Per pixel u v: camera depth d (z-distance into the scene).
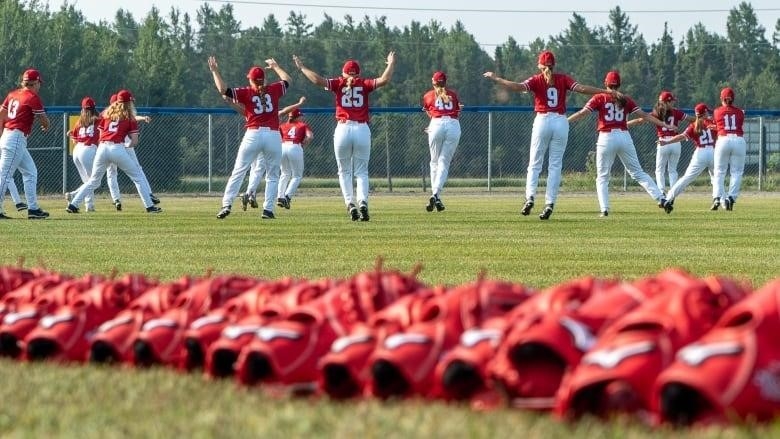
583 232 32.66
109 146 46.22
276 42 184.12
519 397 8.25
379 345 8.93
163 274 20.88
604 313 8.42
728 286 8.30
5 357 11.53
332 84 38.84
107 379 10.06
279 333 9.34
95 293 11.30
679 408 7.55
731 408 7.39
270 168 41.59
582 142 97.69
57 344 11.03
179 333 10.56
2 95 107.19
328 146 93.88
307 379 9.28
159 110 68.56
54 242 29.48
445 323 8.89
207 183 81.00
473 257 24.36
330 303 9.59
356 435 7.73
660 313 7.97
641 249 26.50
